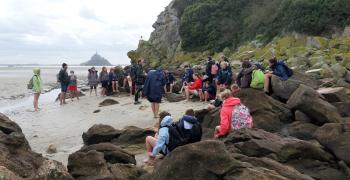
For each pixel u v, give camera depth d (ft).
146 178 25.96
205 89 68.74
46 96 114.21
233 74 69.15
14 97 111.55
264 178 22.86
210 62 68.23
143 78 73.56
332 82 57.47
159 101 58.13
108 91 96.43
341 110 42.22
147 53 171.83
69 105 82.58
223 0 158.71
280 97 46.78
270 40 126.93
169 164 24.43
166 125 32.83
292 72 50.65
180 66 141.59
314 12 115.44
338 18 112.16
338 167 31.17
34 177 25.05
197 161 23.90
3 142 28.35
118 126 55.26
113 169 29.68
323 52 98.84
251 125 35.99
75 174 28.99
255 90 42.78
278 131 39.58
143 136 44.14
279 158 30.17
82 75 279.08
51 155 41.55
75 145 46.21
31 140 49.11
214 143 24.25
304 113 39.34
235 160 23.93
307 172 29.89
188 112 41.16
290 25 119.44
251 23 143.13
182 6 177.17
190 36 157.58
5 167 24.22
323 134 32.83
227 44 147.64
